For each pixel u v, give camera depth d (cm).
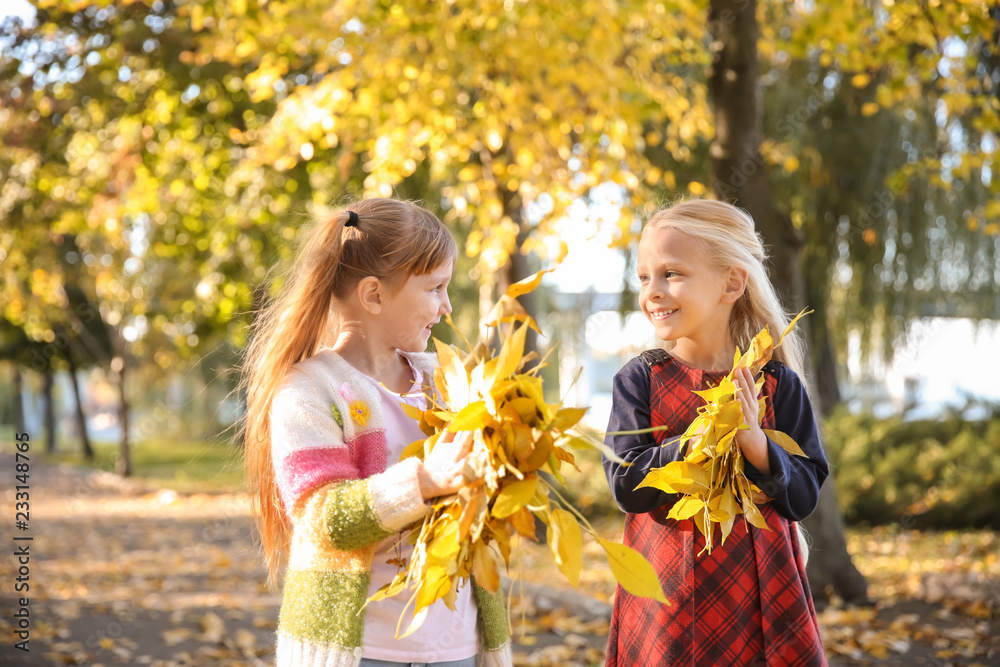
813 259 1027
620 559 144
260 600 636
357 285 186
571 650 454
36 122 971
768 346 178
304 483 163
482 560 152
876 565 693
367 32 637
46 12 850
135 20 907
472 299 1156
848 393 1398
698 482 170
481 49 624
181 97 978
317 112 638
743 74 550
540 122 648
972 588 563
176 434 3200
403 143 623
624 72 669
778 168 994
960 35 529
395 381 192
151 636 522
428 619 175
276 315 190
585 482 959
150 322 1920
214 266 1322
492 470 146
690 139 850
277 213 1046
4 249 1239
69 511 1325
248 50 675
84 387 4931
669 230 198
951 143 948
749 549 185
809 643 181
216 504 1396
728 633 182
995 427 942
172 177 1091
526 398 150
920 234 999
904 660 439
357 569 165
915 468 912
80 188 1111
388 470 159
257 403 187
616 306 998
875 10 792
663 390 198
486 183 667
